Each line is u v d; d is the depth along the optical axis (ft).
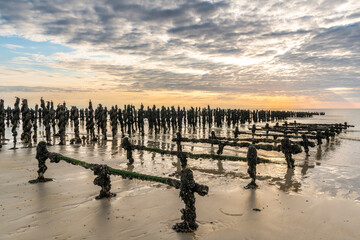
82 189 33.81
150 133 125.08
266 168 46.29
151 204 28.48
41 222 23.93
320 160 53.78
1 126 88.74
